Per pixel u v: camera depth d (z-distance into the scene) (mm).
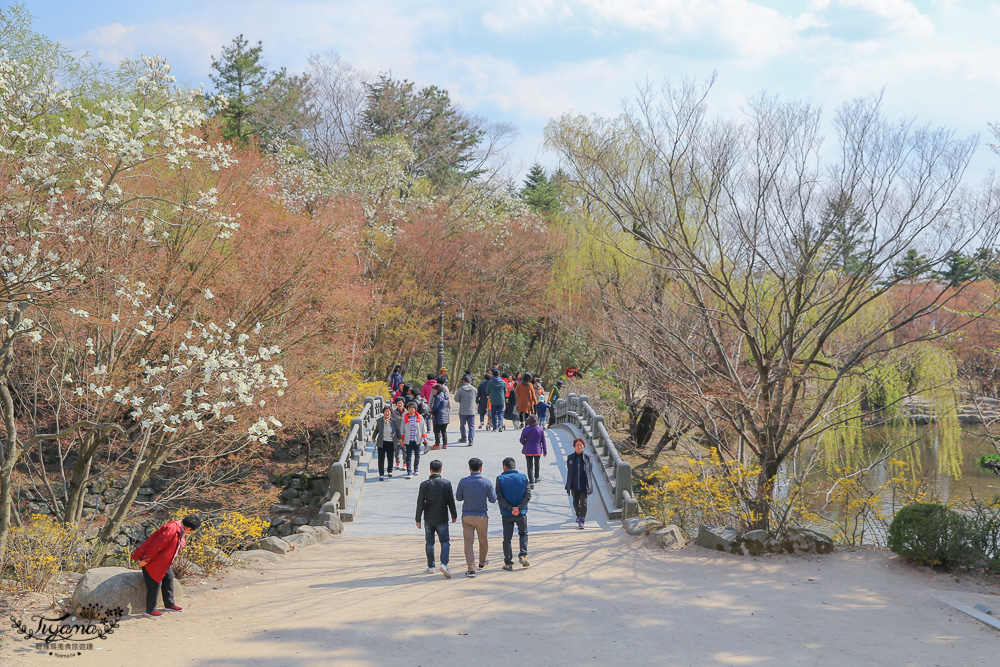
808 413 12773
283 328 15242
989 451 26938
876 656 6445
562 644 6805
